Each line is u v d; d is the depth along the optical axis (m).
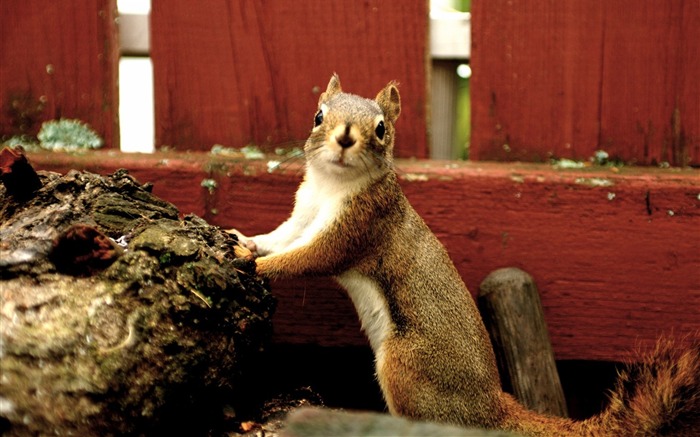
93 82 1.12
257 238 1.10
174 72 1.12
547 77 1.12
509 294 1.09
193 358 0.98
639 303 1.11
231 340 1.00
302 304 1.12
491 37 1.12
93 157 1.11
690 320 1.11
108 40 1.12
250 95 1.12
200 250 1.00
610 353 1.11
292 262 1.08
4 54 1.12
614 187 1.10
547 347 1.09
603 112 1.12
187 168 1.11
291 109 1.12
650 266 1.11
